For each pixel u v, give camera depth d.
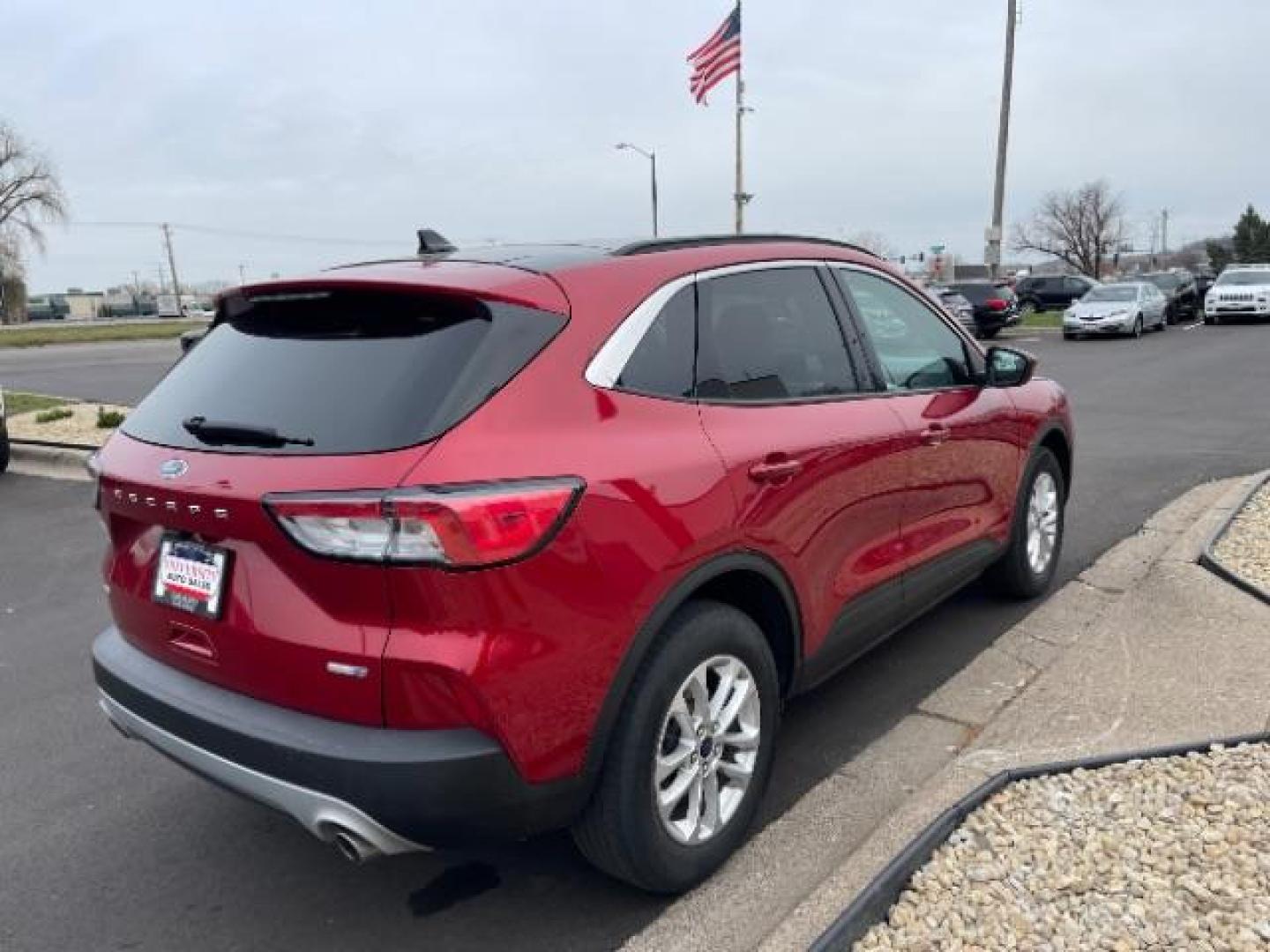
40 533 7.82
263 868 3.24
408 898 3.04
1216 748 3.29
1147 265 115.44
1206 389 14.53
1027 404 4.87
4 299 76.19
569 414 2.59
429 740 2.38
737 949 2.69
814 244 3.77
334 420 2.52
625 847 2.72
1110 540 6.25
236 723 2.57
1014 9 30.11
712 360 3.08
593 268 2.90
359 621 2.39
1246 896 2.60
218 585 2.61
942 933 2.54
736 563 2.92
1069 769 3.25
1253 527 5.88
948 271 52.97
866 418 3.59
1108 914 2.58
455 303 2.66
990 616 5.02
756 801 3.13
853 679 4.38
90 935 2.92
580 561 2.49
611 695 2.60
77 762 4.00
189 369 3.08
